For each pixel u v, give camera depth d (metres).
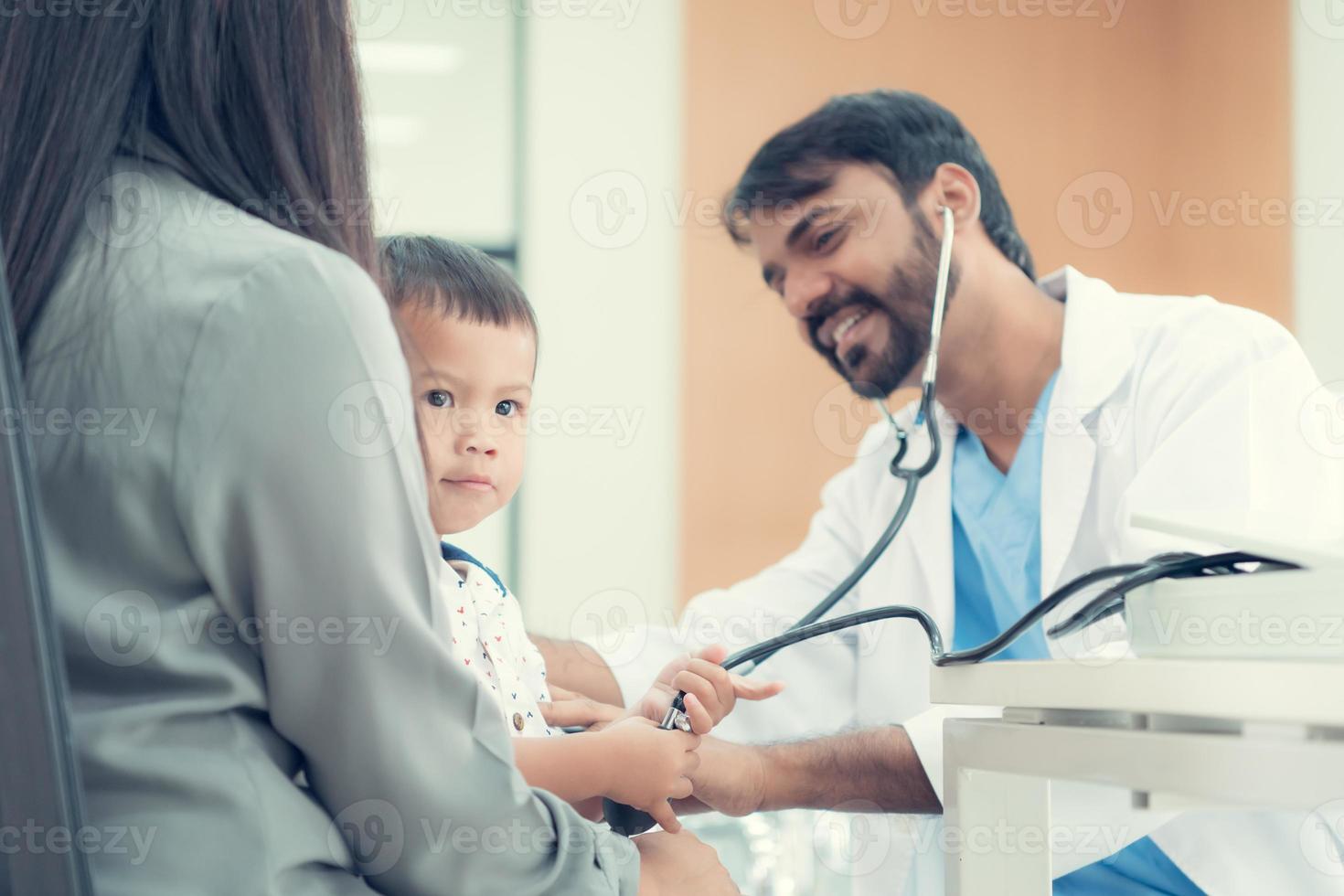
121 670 0.50
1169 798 0.53
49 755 0.43
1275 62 2.40
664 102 2.56
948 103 2.62
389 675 0.51
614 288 2.50
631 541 2.40
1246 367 1.18
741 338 2.49
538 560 2.34
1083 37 2.62
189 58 0.58
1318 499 1.10
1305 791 0.44
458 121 2.60
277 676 0.50
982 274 1.32
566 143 2.54
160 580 0.51
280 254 0.52
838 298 1.35
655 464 2.44
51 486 0.51
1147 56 2.58
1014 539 1.25
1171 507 1.11
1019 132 2.62
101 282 0.53
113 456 0.50
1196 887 1.01
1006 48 2.63
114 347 0.51
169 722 0.49
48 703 0.43
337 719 0.51
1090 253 2.61
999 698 0.57
